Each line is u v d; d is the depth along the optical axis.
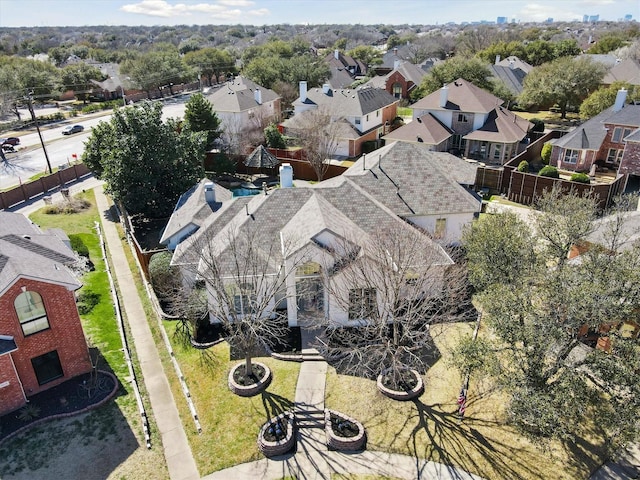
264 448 20.09
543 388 17.92
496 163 56.84
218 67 131.25
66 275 23.58
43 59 141.75
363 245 26.17
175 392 23.80
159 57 111.94
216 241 29.19
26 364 22.69
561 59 74.88
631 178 49.12
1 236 25.14
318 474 19.23
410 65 94.69
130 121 41.59
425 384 23.52
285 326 27.84
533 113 81.88
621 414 16.36
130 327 29.23
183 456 20.20
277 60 91.00
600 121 53.84
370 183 34.16
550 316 18.16
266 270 26.25
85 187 54.69
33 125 85.31
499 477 18.88
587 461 19.52
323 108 61.56
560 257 24.16
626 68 78.81
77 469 19.50
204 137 48.84
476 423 21.33
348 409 22.17
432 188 34.12
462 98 60.62
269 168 55.34
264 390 23.39
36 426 21.67
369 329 24.50
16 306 21.81
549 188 44.09
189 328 28.55
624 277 18.00
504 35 162.00
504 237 24.03
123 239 41.50
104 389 23.81
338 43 188.75
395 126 73.06
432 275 25.11
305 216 28.67
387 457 19.89
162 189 44.31
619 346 17.23
